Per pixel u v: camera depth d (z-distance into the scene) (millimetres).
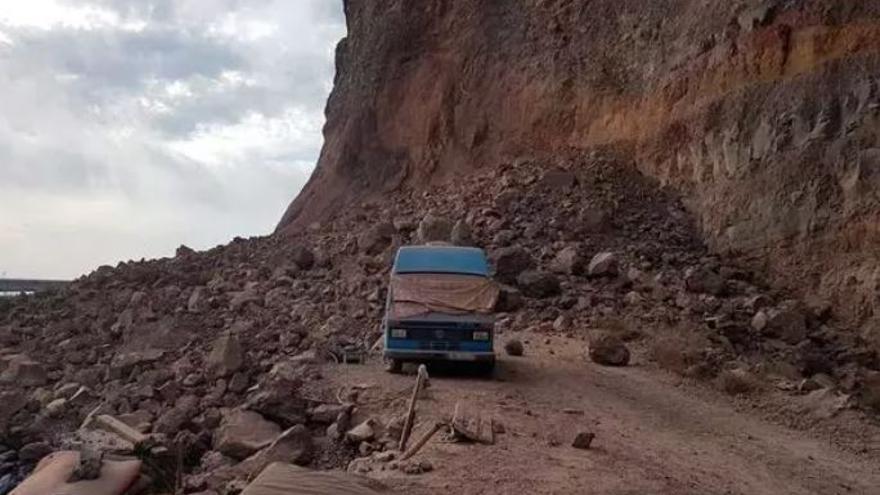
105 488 11320
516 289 22734
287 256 31109
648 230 27562
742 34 27219
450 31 42188
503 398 14656
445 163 39500
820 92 23906
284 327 22203
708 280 22656
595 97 33781
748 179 25266
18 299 35594
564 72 35469
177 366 19484
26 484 11391
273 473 8656
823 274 22109
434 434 12281
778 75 25719
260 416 13852
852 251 21688
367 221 34938
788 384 17109
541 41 37250
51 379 21891
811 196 23078
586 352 18875
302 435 12492
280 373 16141
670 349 18391
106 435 14344
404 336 16359
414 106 42125
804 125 23984
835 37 24406
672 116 29750
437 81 41312
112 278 34594
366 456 11875
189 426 15250
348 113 47344
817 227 22719
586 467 11023
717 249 25562
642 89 31859
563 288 22953
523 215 28922
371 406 14156
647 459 11812
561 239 26672
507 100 37594
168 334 23125
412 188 39938
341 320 22250
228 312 24953
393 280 16953
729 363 18125
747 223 24812
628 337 19766
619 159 31641
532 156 34812
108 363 22422
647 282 23125
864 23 23797
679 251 25859
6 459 15914
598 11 35188
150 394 17672
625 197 29594
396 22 44844
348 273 27406
